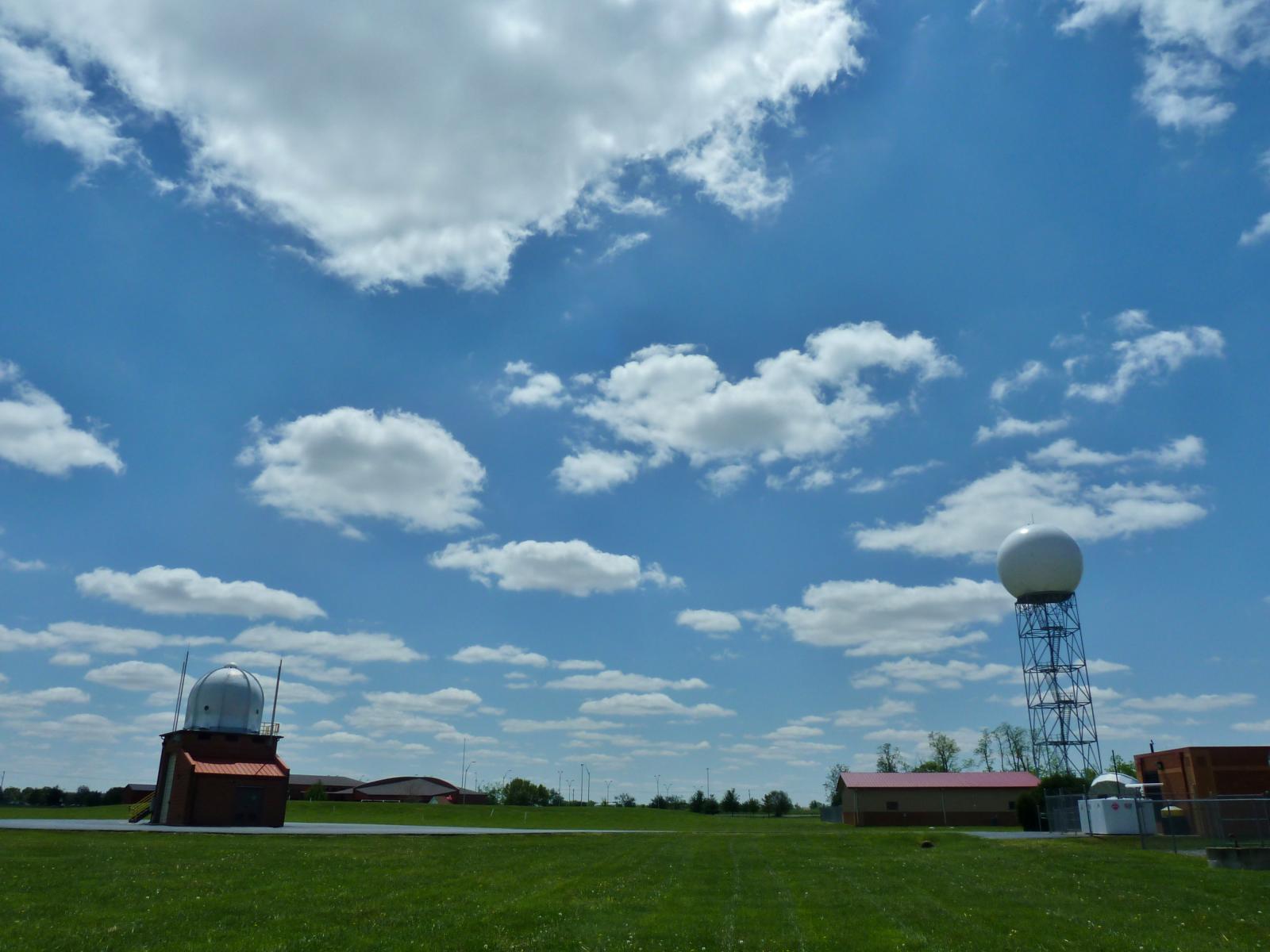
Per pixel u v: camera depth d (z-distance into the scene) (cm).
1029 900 2361
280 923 1808
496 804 13838
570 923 1844
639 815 10288
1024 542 7625
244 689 6059
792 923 1923
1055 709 7494
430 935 1695
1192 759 5562
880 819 8350
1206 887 2716
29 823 4916
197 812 5466
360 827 5778
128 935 1666
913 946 1672
